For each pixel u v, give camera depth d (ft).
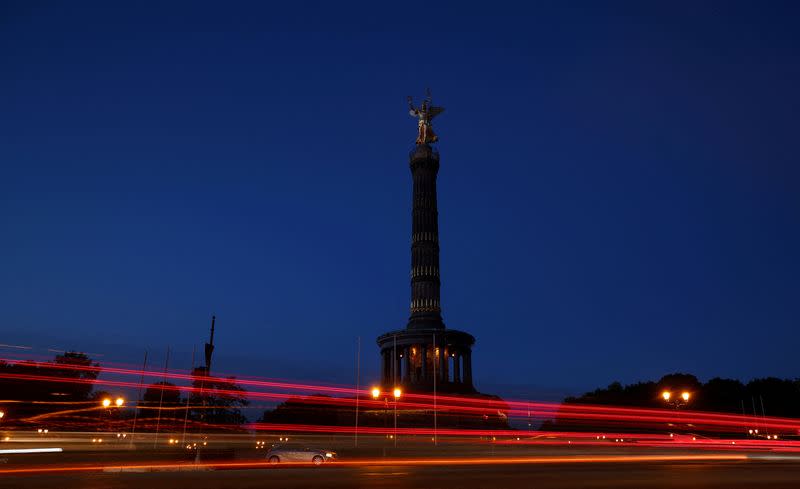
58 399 317.22
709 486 78.38
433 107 398.62
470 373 358.23
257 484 79.61
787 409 437.17
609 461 134.21
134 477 89.97
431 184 381.81
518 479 86.48
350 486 77.51
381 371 363.97
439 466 116.06
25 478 88.79
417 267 366.63
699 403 454.40
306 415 340.59
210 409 334.24
